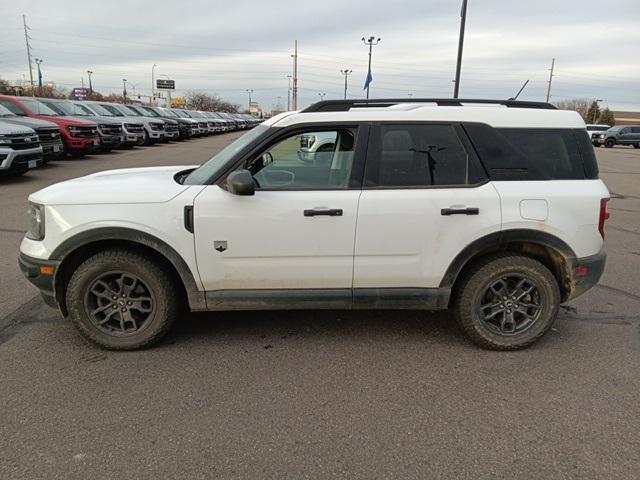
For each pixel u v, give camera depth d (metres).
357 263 3.32
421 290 3.41
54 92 67.00
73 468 2.26
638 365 3.30
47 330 3.72
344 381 3.06
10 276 4.86
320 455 2.37
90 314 3.35
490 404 2.82
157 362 3.28
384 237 3.28
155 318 3.39
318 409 2.76
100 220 3.18
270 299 3.38
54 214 3.22
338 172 3.33
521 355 3.45
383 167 3.31
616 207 9.98
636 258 5.97
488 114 3.41
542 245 3.40
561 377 3.14
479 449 2.43
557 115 3.46
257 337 3.68
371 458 2.36
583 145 3.45
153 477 2.21
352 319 4.04
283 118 3.38
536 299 3.48
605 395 2.93
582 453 2.40
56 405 2.76
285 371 3.18
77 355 3.35
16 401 2.79
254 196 3.21
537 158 3.38
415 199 3.26
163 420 2.63
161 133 23.09
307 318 4.05
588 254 3.42
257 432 2.54
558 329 3.90
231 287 3.35
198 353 3.41
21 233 6.54
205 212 3.19
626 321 4.05
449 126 3.36
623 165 20.52
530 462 2.34
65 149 14.62
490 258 3.41
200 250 3.24
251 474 2.24
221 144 24.67
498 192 3.29
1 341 3.53
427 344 3.61
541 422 2.66
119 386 2.96
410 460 2.34
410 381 3.07
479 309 3.46
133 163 14.71
